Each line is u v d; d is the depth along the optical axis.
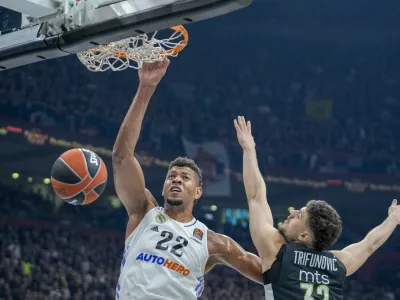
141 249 4.09
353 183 22.56
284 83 24.69
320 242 3.99
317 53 25.44
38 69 19.69
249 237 21.81
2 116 18.17
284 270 3.87
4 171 18.20
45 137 18.81
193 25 24.64
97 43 4.12
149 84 4.41
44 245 18.05
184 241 4.14
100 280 17.73
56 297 16.38
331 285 3.94
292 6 25.66
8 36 4.59
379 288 20.92
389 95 24.73
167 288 3.97
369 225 22.39
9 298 15.84
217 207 21.83
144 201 4.33
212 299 18.30
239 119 4.39
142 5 3.78
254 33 25.23
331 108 24.25
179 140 21.75
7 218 18.06
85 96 20.28
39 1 4.35
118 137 4.29
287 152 22.81
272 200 22.33
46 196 19.02
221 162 22.05
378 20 25.62
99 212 19.95
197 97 23.23
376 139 23.62
